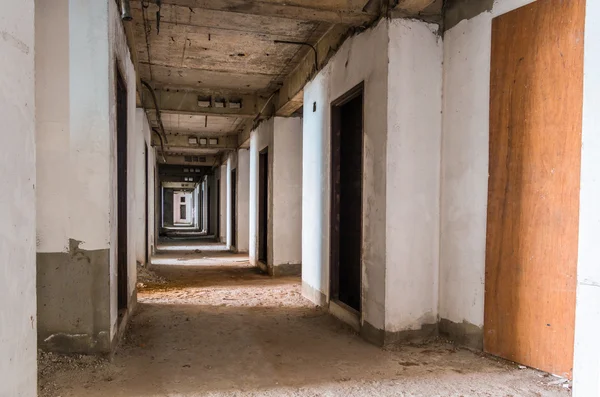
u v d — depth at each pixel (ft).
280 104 24.12
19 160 4.74
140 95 21.45
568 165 9.18
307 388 9.12
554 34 9.45
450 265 12.07
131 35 14.62
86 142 9.89
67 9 9.79
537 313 9.80
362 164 13.41
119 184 13.44
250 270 28.40
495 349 10.79
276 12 12.07
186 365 10.52
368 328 12.75
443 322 12.34
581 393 6.48
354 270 15.71
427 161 12.34
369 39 12.94
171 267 29.40
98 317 10.13
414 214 12.20
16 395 4.67
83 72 9.87
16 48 4.65
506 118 10.52
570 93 9.14
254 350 11.76
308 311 16.42
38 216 9.80
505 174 10.53
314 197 17.87
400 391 8.92
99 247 10.04
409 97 12.09
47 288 9.89
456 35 11.94
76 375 9.41
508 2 10.46
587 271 6.46
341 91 15.08
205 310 16.55
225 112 25.76
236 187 39.52
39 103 9.73
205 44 18.01
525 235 10.05
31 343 5.06
